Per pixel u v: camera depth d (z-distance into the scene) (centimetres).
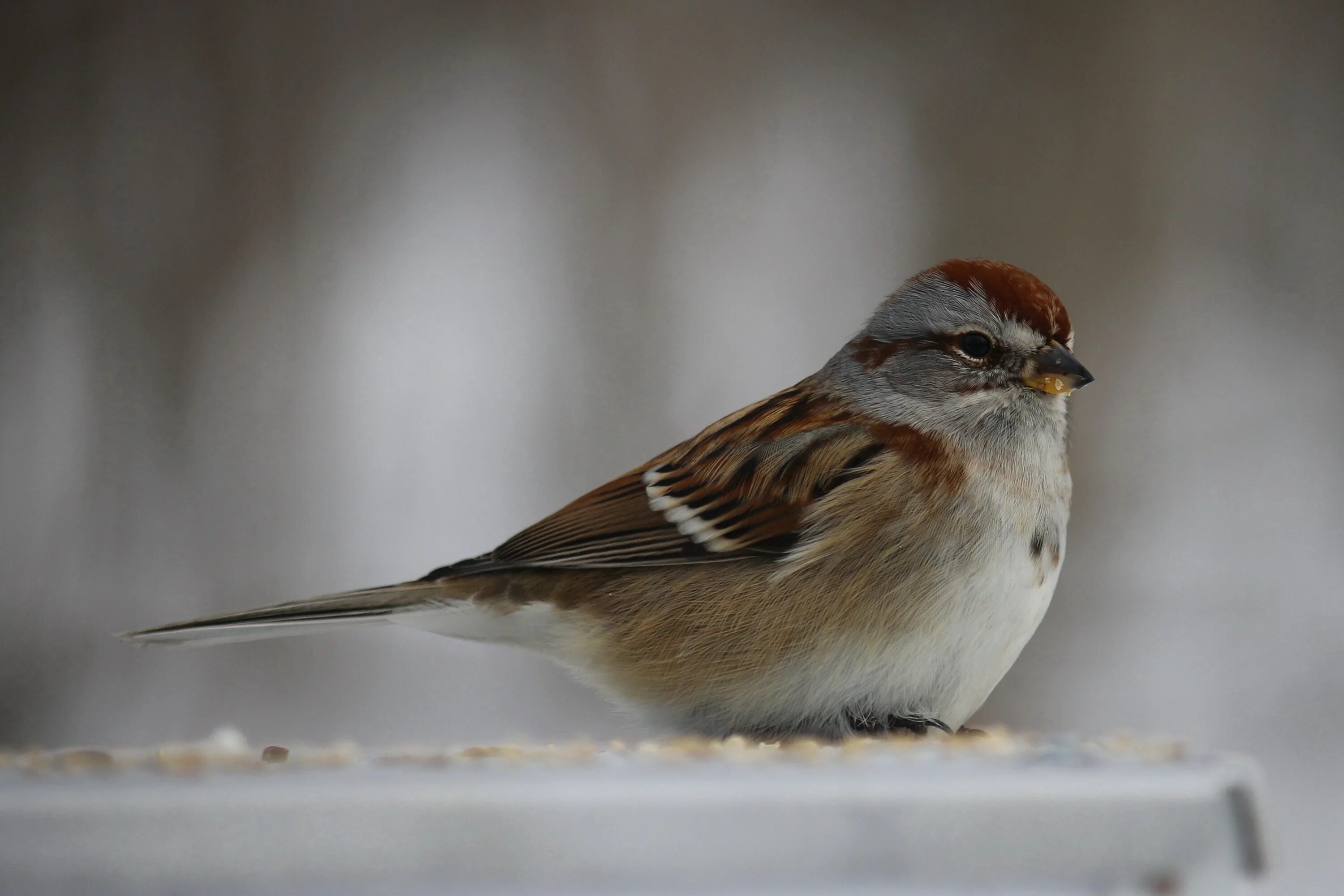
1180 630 1328
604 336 1491
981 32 1598
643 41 1628
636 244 1541
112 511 1405
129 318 1488
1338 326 1515
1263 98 1588
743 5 1638
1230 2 1598
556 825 397
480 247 1539
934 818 405
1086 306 1516
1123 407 1478
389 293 1515
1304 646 1305
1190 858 414
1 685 1315
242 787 406
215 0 1598
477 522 1373
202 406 1459
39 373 1466
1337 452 1434
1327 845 1077
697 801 401
